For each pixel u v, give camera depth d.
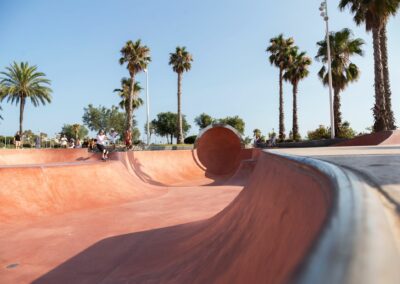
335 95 23.33
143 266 4.41
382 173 1.50
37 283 4.14
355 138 15.16
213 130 23.48
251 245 2.34
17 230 6.68
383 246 0.57
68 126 63.00
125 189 11.31
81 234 6.36
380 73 16.23
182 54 35.69
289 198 1.94
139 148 27.19
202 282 2.79
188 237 5.28
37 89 33.41
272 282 1.32
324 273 0.48
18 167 8.59
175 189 12.90
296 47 30.70
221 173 21.56
